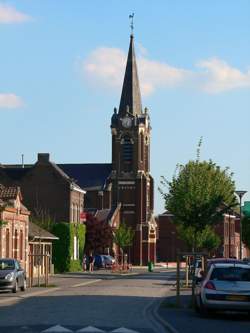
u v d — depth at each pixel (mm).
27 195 102688
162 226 150875
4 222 51906
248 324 27750
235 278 30078
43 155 103500
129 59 143375
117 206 137375
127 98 141750
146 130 141750
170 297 42625
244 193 66250
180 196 48156
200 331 24656
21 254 73125
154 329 24578
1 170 104938
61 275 81750
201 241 66188
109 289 50031
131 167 139750
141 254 137000
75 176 141125
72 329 23656
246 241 98000
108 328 24266
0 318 27578
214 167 61719
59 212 101875
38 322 25969
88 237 110125
